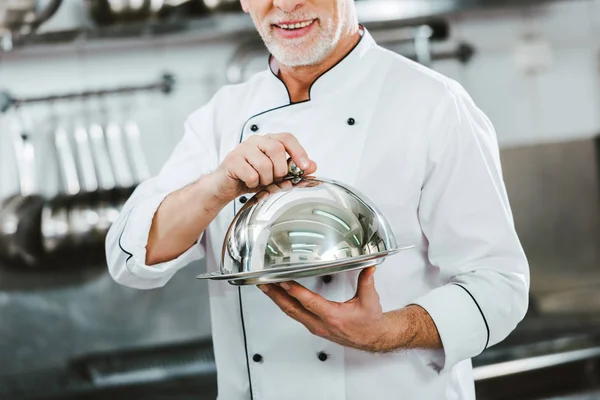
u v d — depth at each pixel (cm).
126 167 337
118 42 334
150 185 180
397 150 164
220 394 178
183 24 315
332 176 165
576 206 374
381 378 162
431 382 164
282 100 172
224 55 350
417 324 150
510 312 156
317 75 169
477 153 161
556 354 306
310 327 146
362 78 169
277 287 144
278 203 140
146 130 347
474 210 159
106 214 317
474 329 152
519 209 371
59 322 345
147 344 351
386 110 166
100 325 348
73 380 318
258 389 167
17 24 301
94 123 343
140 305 351
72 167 327
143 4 310
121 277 176
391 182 164
